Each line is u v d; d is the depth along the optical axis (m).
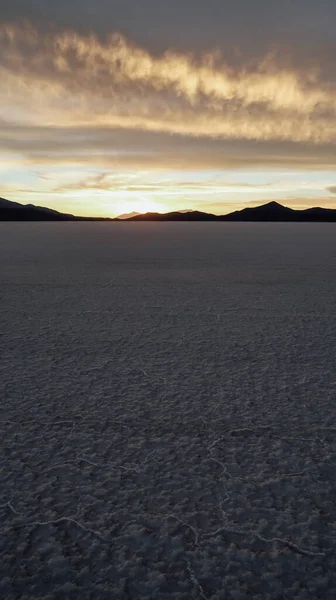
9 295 6.28
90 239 21.09
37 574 1.43
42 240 20.09
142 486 1.88
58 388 2.94
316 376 3.17
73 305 5.63
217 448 2.20
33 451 2.16
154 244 17.39
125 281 7.61
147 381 3.07
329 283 7.38
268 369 3.32
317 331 4.41
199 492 1.84
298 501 1.79
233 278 7.95
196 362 3.48
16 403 2.70
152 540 1.58
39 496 1.81
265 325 4.65
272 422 2.47
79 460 2.08
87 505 1.76
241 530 1.63
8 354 3.65
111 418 2.51
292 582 1.41
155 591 1.37
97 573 1.44
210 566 1.46
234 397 2.80
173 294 6.41
